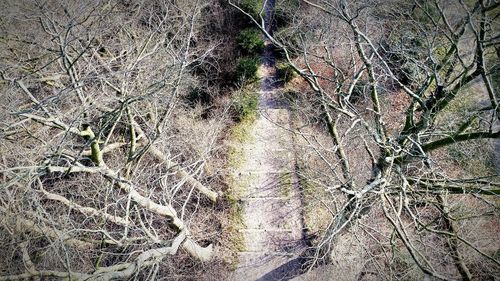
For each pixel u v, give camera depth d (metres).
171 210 12.67
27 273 9.04
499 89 18.05
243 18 22.11
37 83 14.27
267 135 19.44
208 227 16.72
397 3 16.83
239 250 16.05
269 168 18.25
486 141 15.41
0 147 11.48
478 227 13.70
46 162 10.16
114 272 9.72
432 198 12.07
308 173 17.02
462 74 10.58
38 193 11.45
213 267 15.45
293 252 15.60
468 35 14.41
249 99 20.33
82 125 11.52
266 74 21.61
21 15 14.16
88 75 12.86
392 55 16.30
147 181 14.24
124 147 15.09
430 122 11.07
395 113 17.05
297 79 21.08
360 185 14.71
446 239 12.41
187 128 17.17
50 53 14.41
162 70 15.66
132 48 14.37
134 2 17.89
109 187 12.19
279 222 16.62
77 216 12.85
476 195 10.82
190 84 18.73
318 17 17.91
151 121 14.83
